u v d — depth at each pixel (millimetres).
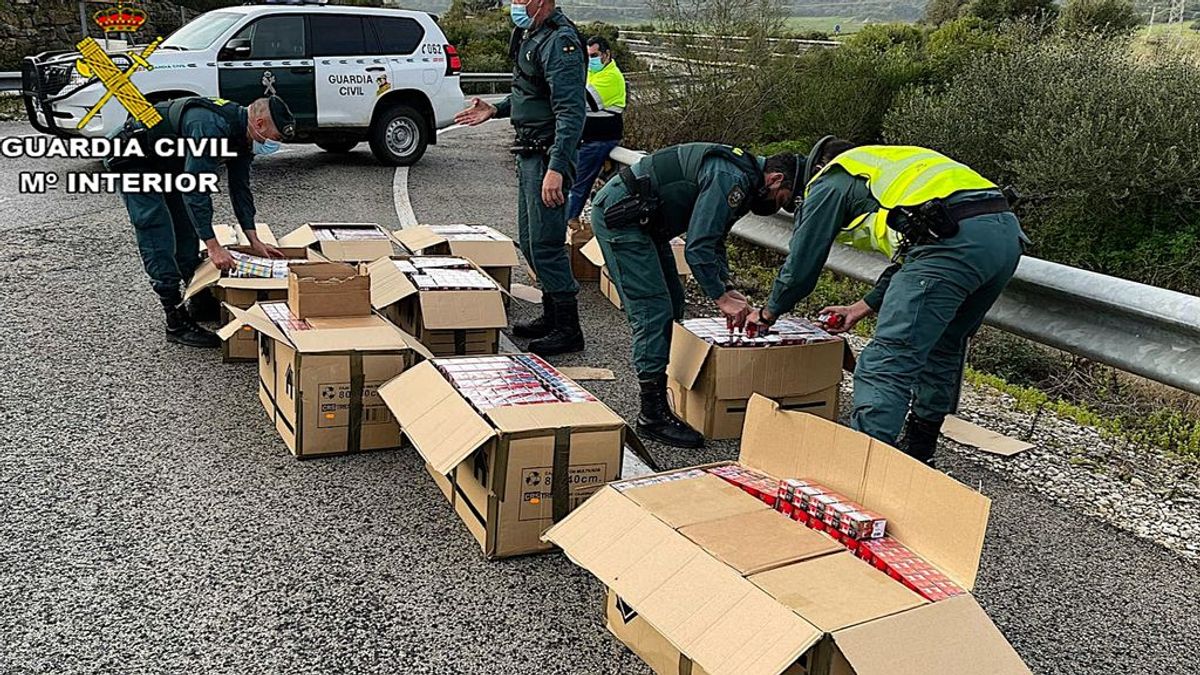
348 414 3627
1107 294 3631
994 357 6043
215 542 3000
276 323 3873
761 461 2912
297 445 3586
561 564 2984
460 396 3166
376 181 10156
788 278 3514
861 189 3312
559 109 4652
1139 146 9547
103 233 7121
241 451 3668
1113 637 2740
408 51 11359
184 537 3018
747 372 3912
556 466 2945
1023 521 3402
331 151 12617
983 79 11945
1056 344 3861
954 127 11672
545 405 3100
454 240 5707
